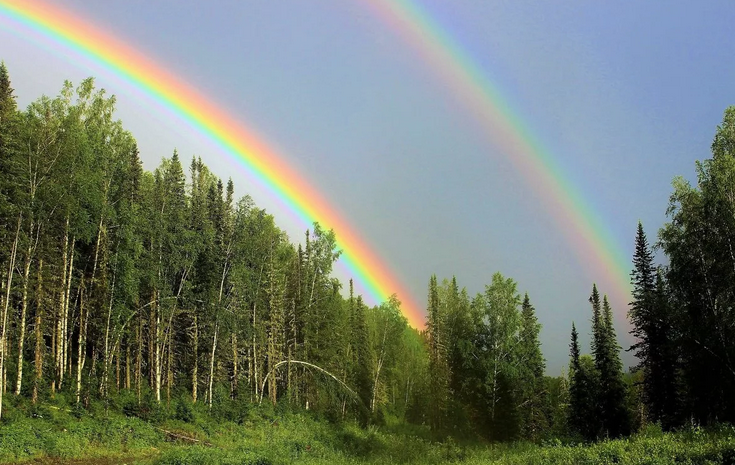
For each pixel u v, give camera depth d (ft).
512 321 182.29
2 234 95.71
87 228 111.14
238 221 153.99
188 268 141.69
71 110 105.70
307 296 188.34
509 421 173.47
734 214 109.81
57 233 113.70
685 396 140.46
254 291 165.37
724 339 110.73
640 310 155.43
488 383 178.09
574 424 190.39
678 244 119.75
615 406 171.32
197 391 159.53
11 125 100.94
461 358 192.95
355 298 223.30
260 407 157.48
